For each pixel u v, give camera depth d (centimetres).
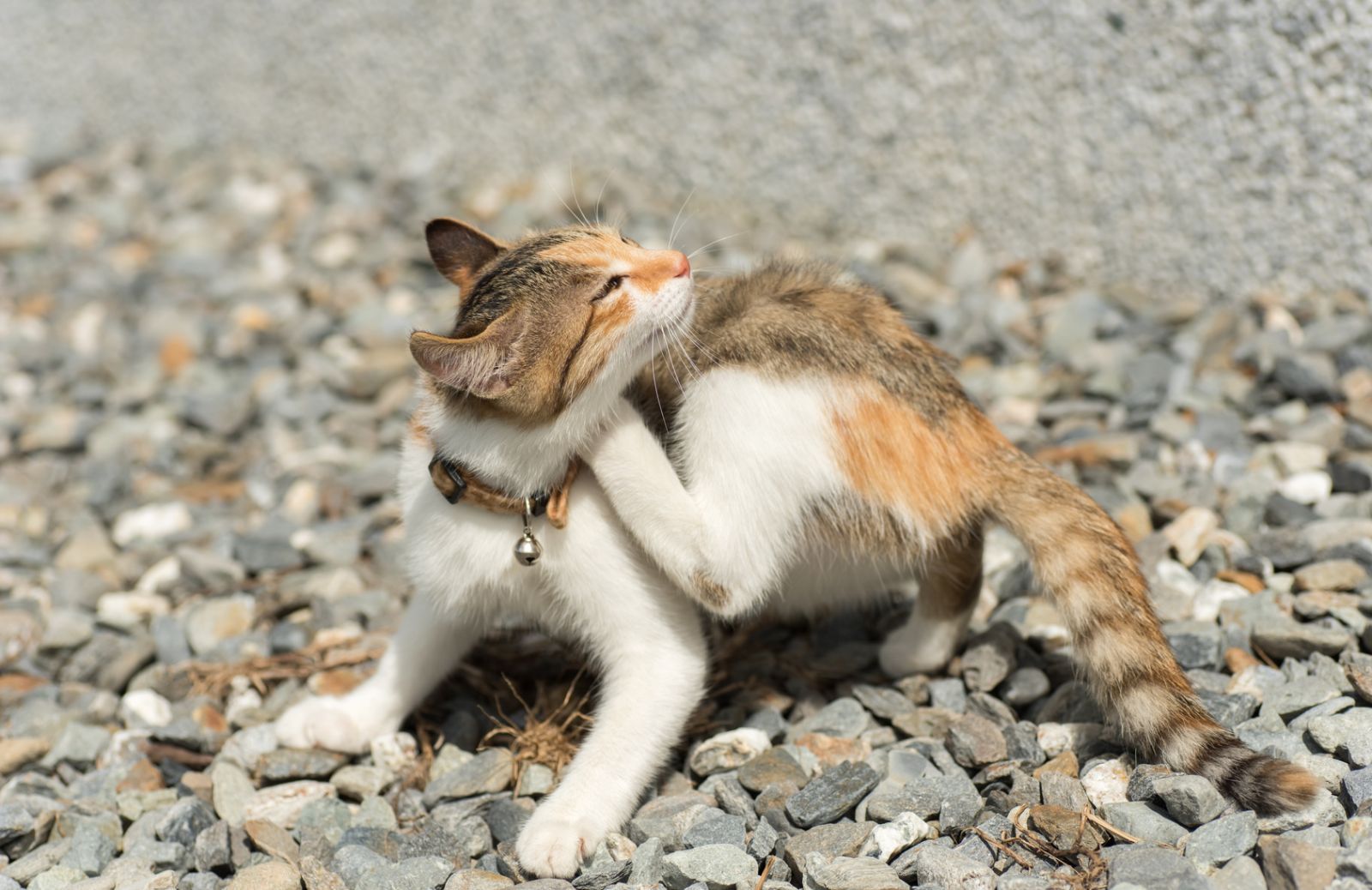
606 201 958
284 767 425
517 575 414
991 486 429
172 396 791
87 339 890
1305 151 651
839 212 876
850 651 475
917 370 433
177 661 527
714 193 940
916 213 839
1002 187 792
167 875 376
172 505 656
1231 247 694
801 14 851
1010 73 764
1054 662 455
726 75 905
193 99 1304
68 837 414
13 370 854
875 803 380
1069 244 768
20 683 516
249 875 370
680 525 401
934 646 447
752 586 411
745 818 384
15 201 1197
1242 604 462
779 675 471
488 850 393
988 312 741
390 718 444
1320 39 628
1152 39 694
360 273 944
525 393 390
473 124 1082
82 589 575
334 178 1146
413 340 356
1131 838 351
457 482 402
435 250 465
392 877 365
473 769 420
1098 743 400
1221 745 364
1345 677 414
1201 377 638
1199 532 509
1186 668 436
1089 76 728
